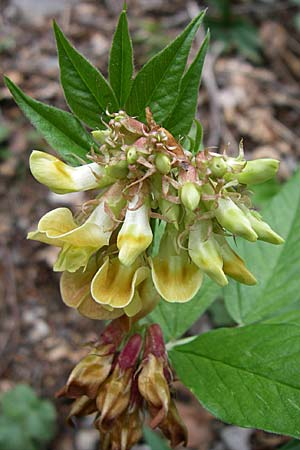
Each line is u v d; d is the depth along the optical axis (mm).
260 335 113
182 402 281
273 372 109
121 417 116
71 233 101
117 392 113
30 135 361
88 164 109
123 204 104
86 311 112
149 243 102
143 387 111
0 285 319
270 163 102
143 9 441
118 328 117
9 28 433
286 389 107
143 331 120
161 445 175
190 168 100
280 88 401
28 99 115
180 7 439
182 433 118
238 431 273
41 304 315
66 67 114
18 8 446
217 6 412
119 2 447
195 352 117
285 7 445
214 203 100
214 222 105
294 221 155
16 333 307
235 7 439
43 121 116
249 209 106
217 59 409
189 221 101
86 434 275
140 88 113
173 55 111
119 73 115
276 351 111
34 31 432
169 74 112
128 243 100
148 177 103
